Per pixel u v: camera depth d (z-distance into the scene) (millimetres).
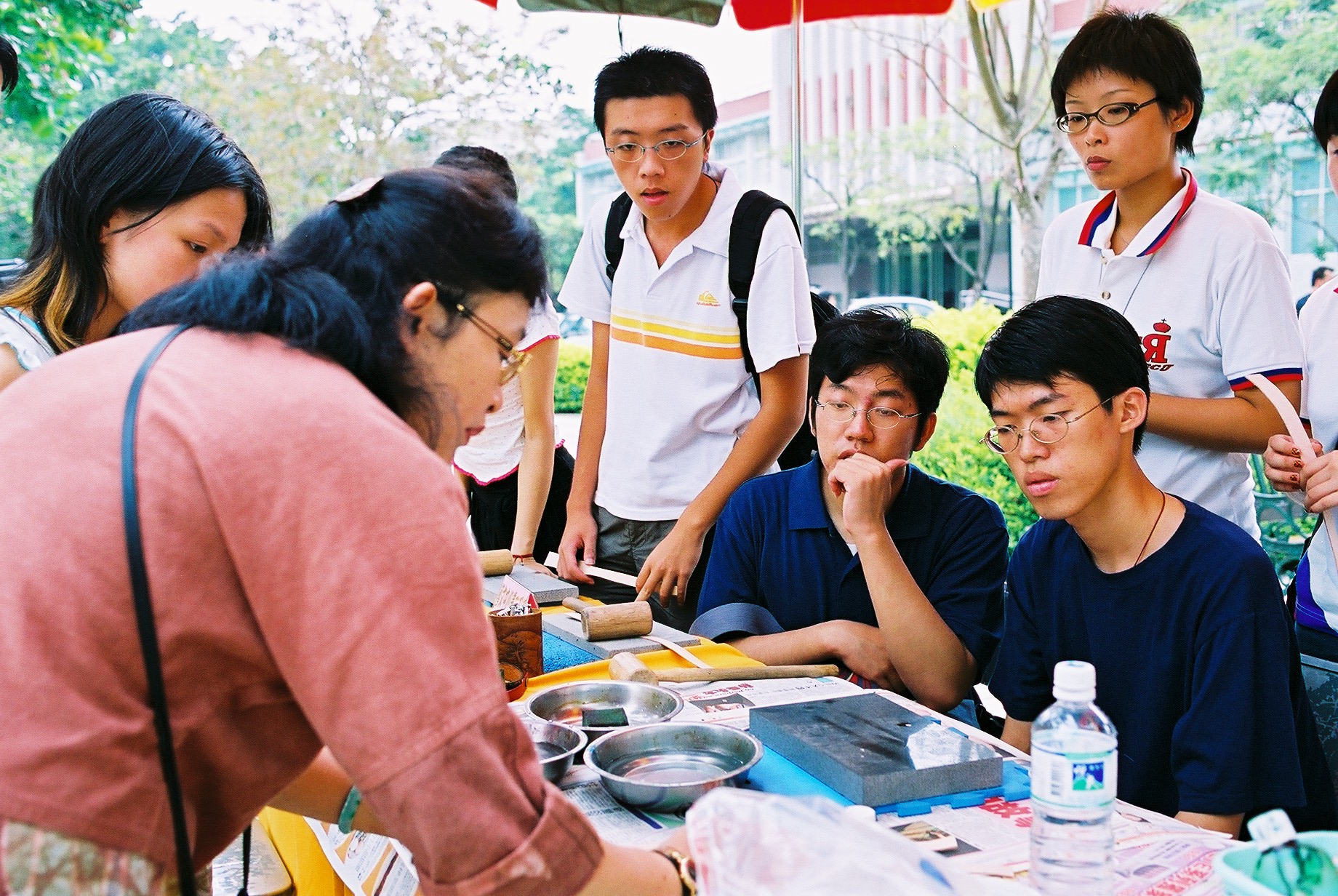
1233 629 1647
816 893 918
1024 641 1973
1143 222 2471
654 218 2850
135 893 897
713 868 964
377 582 862
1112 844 1200
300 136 10477
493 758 887
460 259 1029
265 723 967
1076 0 12375
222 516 876
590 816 1441
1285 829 1069
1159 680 1751
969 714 2297
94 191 1745
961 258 16109
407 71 10492
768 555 2502
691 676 2029
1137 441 1790
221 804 988
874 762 1472
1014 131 9438
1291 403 2303
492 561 2834
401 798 855
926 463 5953
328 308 978
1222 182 10523
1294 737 1646
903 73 12891
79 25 8602
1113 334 1687
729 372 2947
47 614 876
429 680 862
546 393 3125
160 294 1069
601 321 3219
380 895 1468
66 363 996
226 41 12078
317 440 889
